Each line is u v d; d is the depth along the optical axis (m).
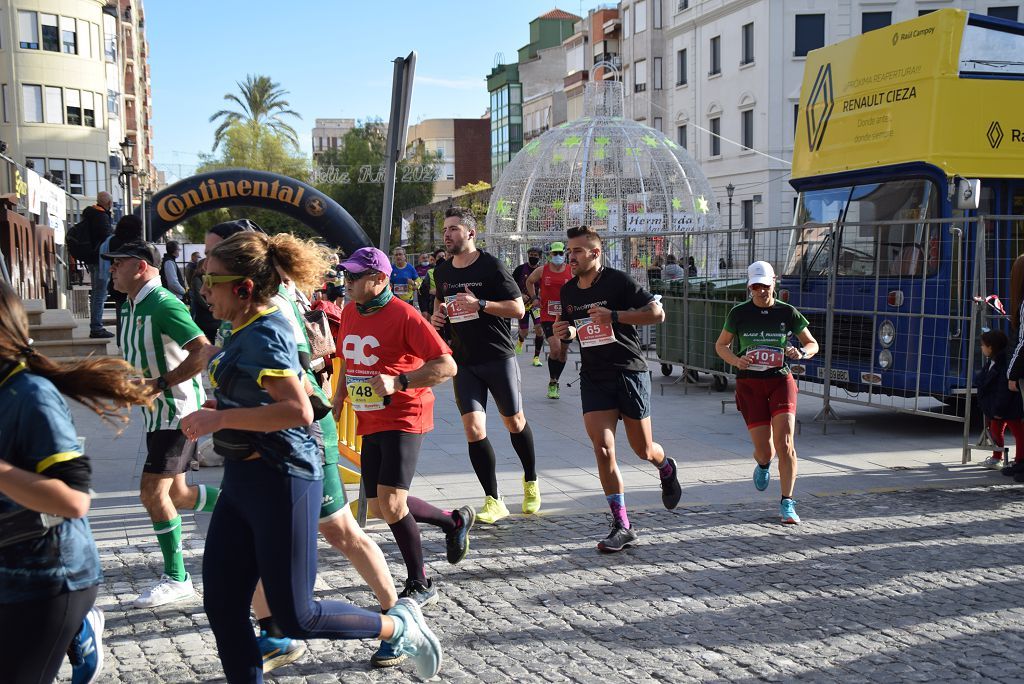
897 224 10.17
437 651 3.89
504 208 28.39
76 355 13.77
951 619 4.77
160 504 4.95
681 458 8.80
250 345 3.30
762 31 40.34
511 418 6.62
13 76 45.47
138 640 4.55
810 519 6.67
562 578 5.44
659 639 4.54
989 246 9.98
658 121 49.00
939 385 9.70
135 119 70.94
